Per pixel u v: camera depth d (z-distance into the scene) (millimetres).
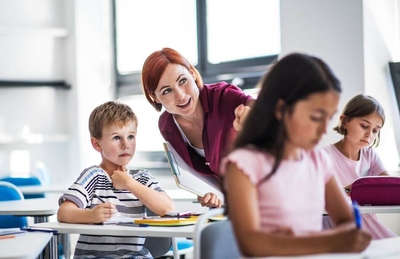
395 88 3660
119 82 5613
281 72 1188
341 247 1108
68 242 2848
